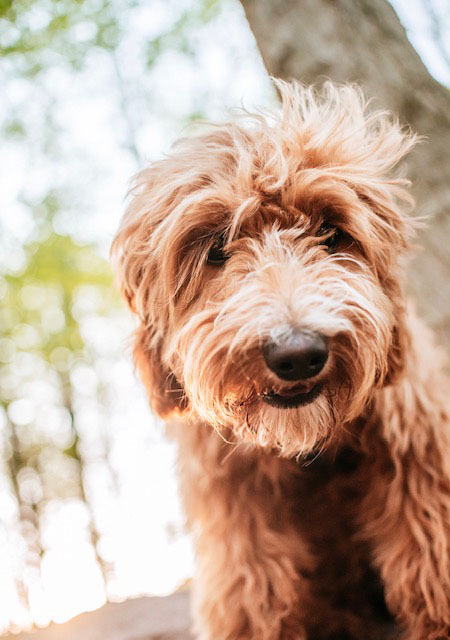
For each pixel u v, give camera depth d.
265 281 0.55
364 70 0.89
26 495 3.42
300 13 0.92
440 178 0.87
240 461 0.63
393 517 0.62
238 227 0.60
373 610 0.70
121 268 0.67
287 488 0.65
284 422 0.56
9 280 2.37
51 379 3.33
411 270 0.88
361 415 0.61
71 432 3.31
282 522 0.65
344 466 0.64
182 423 0.66
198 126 0.71
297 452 0.61
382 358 0.56
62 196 2.19
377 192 0.61
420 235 0.87
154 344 0.65
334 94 0.67
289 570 0.63
